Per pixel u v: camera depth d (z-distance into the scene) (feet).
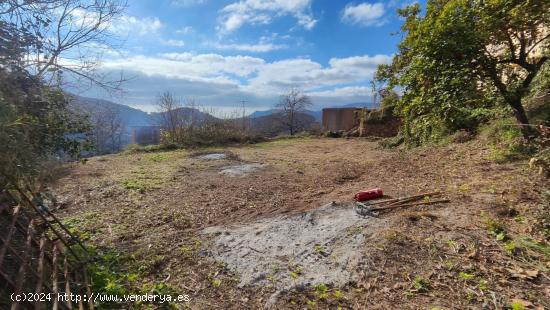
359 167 22.95
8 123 7.41
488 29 14.88
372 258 8.59
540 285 6.96
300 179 20.97
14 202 8.96
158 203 16.35
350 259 8.74
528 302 6.44
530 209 10.12
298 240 10.32
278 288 8.04
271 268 8.93
